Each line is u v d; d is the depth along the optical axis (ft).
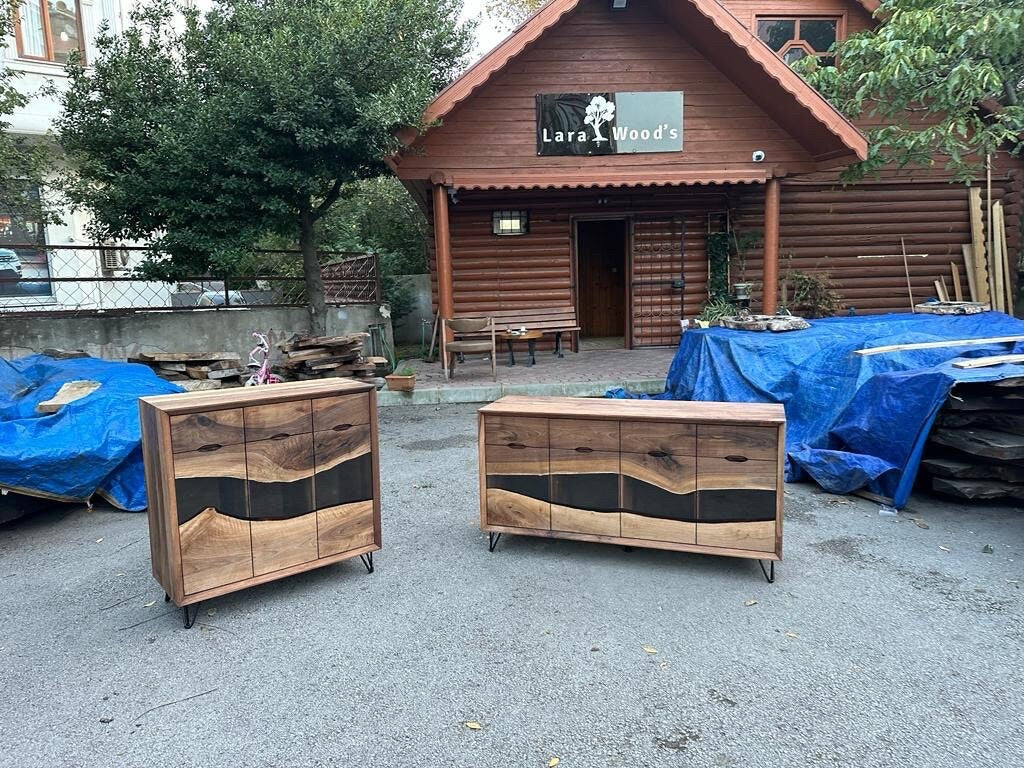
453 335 31.73
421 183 32.76
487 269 36.91
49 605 11.02
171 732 7.70
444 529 14.06
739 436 11.14
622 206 37.17
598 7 31.37
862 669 8.71
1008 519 14.16
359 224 53.93
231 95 25.54
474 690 8.39
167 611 10.71
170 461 9.72
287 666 9.04
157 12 27.99
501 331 32.81
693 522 11.53
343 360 27.68
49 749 7.45
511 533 12.67
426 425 23.79
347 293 38.60
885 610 10.29
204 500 10.09
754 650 9.20
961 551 12.52
